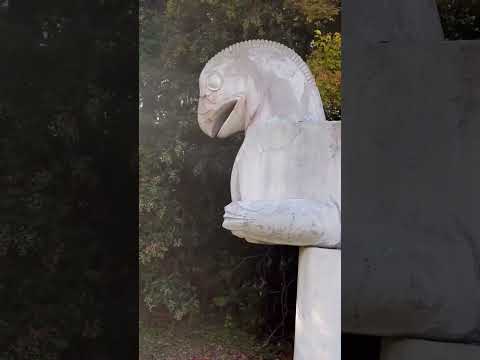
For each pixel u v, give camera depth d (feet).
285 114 7.16
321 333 6.62
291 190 6.86
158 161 10.82
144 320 10.61
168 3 10.62
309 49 8.42
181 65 10.74
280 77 7.32
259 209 6.68
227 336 10.38
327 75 7.74
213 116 7.51
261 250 10.64
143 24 10.70
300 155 6.88
